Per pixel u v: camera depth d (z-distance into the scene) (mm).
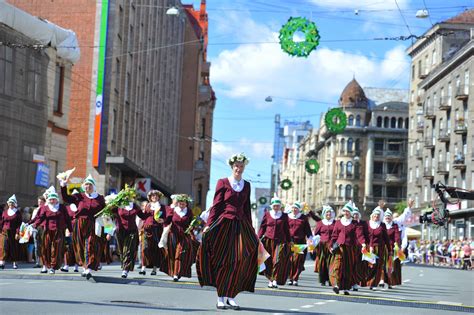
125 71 52375
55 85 43562
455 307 17359
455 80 85938
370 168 128250
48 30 41156
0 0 37344
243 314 12867
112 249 38781
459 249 65438
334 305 16250
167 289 18172
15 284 17812
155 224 23953
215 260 13539
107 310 12555
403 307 16984
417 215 97062
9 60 38062
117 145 51781
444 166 88812
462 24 94312
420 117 101375
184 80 90688
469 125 81188
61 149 44219
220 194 13586
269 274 21172
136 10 56344
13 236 26562
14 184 38688
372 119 129000
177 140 87875
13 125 38500
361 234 20766
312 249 22234
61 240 22156
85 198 20016
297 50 22781
